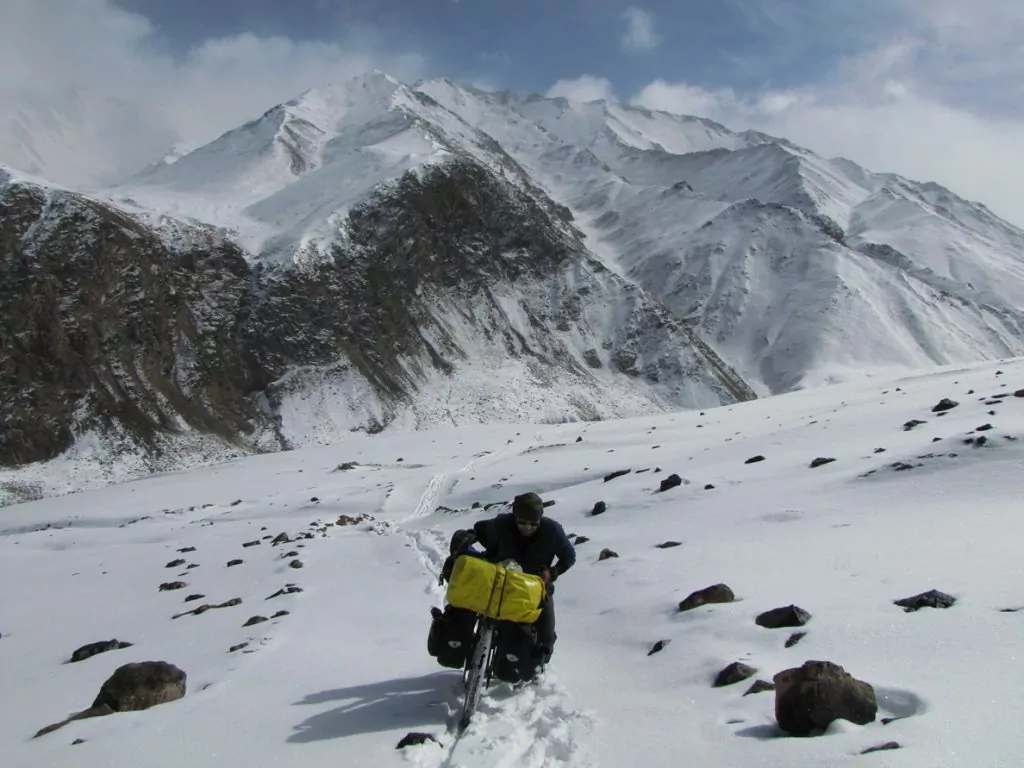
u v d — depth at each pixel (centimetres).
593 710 610
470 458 5128
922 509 1262
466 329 15338
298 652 927
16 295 10775
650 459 3191
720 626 773
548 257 17750
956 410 2470
